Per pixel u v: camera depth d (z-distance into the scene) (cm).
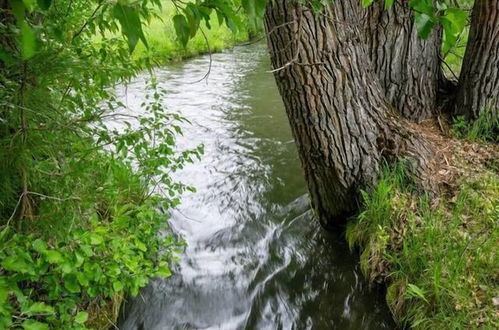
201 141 570
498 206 298
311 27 267
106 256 213
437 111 397
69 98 242
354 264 328
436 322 245
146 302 309
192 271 341
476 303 242
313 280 328
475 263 259
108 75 251
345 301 304
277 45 278
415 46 362
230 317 307
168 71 917
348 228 342
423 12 93
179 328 296
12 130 201
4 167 188
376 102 324
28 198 208
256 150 542
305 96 290
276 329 295
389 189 308
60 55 205
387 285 292
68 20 240
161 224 303
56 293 192
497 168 335
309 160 326
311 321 296
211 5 98
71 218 214
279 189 451
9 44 184
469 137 365
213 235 384
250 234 385
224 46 1149
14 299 208
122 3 80
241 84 824
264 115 658
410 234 292
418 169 319
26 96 192
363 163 318
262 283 330
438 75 411
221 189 454
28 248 174
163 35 1037
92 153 263
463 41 502
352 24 294
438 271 254
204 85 815
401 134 329
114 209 294
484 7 346
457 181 322
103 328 270
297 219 398
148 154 328
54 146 210
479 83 363
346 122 303
